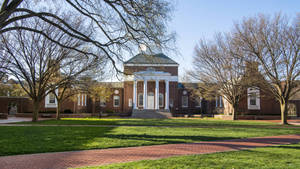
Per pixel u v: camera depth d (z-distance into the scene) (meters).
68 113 36.91
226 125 21.02
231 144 10.55
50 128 16.31
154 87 43.28
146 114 36.97
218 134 13.95
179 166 6.30
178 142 10.85
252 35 23.52
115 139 11.27
